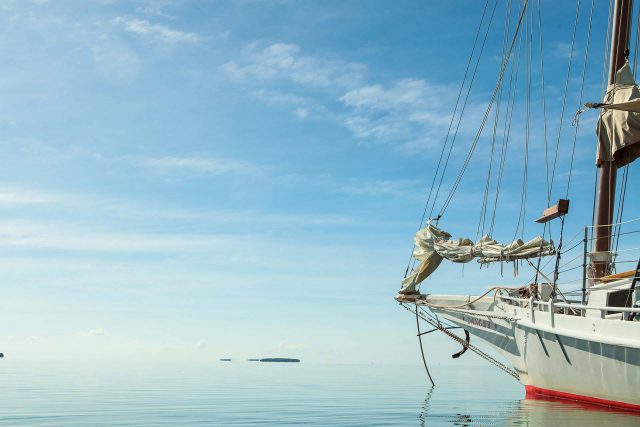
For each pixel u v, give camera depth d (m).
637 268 16.28
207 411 18.56
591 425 13.70
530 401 19.97
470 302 22.27
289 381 41.81
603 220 21.34
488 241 22.08
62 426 14.55
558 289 19.25
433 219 24.86
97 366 87.44
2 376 43.81
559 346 17.83
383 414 17.88
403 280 24.42
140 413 17.77
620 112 20.77
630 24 22.55
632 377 15.28
